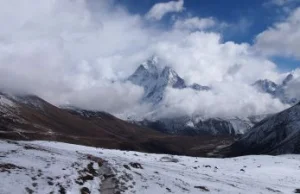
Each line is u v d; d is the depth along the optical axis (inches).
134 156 4079.7
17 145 2197.3
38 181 1439.5
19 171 1487.5
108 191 1660.9
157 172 2440.9
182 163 4082.2
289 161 4690.0
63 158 1998.0
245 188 2628.0
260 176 3757.4
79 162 1996.8
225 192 2234.3
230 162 4539.9
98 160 2305.6
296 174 4015.8
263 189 2768.2
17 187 1310.3
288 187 3179.1
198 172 3282.5
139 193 1733.5
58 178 1545.3
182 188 2031.3
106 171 2020.2
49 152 2165.4
